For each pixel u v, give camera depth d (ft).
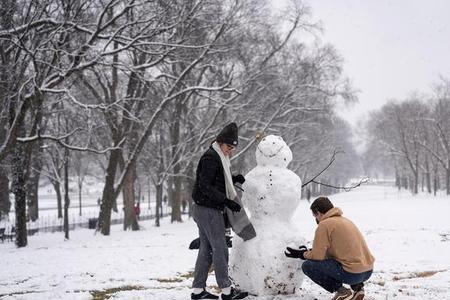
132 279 27.76
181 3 72.74
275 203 19.75
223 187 18.70
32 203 123.34
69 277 28.99
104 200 80.48
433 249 37.88
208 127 97.35
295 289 19.53
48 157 116.06
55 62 59.77
